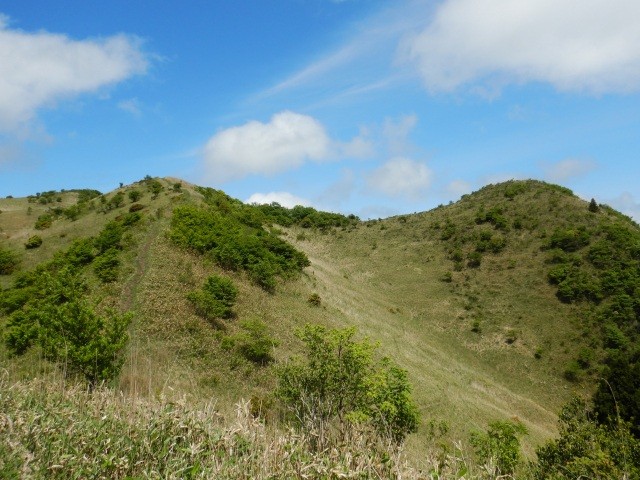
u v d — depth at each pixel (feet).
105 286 95.96
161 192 177.99
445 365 147.74
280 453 14.73
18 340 63.46
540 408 143.13
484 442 58.90
